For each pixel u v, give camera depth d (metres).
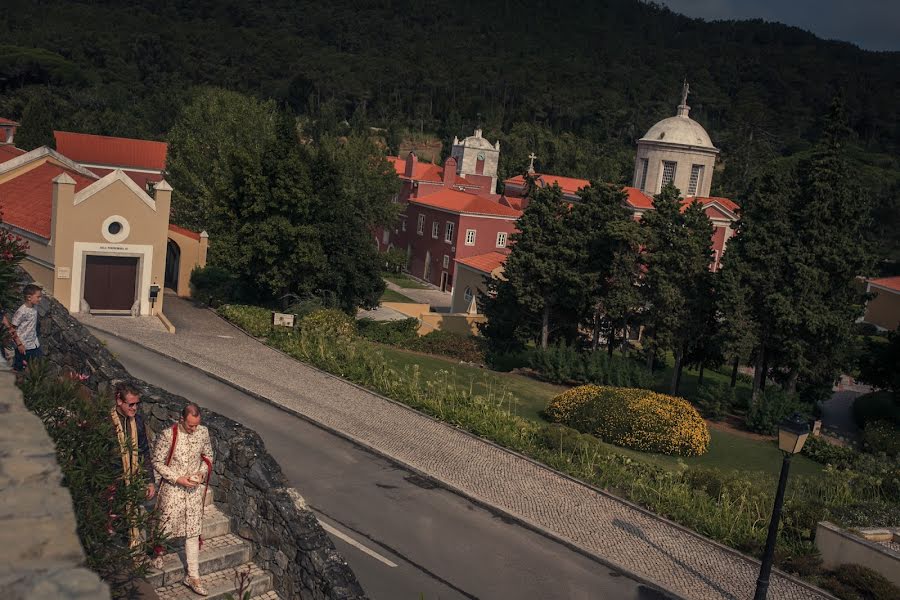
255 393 25.91
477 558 16.17
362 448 22.28
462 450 23.59
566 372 40.38
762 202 39.09
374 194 76.31
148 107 135.00
